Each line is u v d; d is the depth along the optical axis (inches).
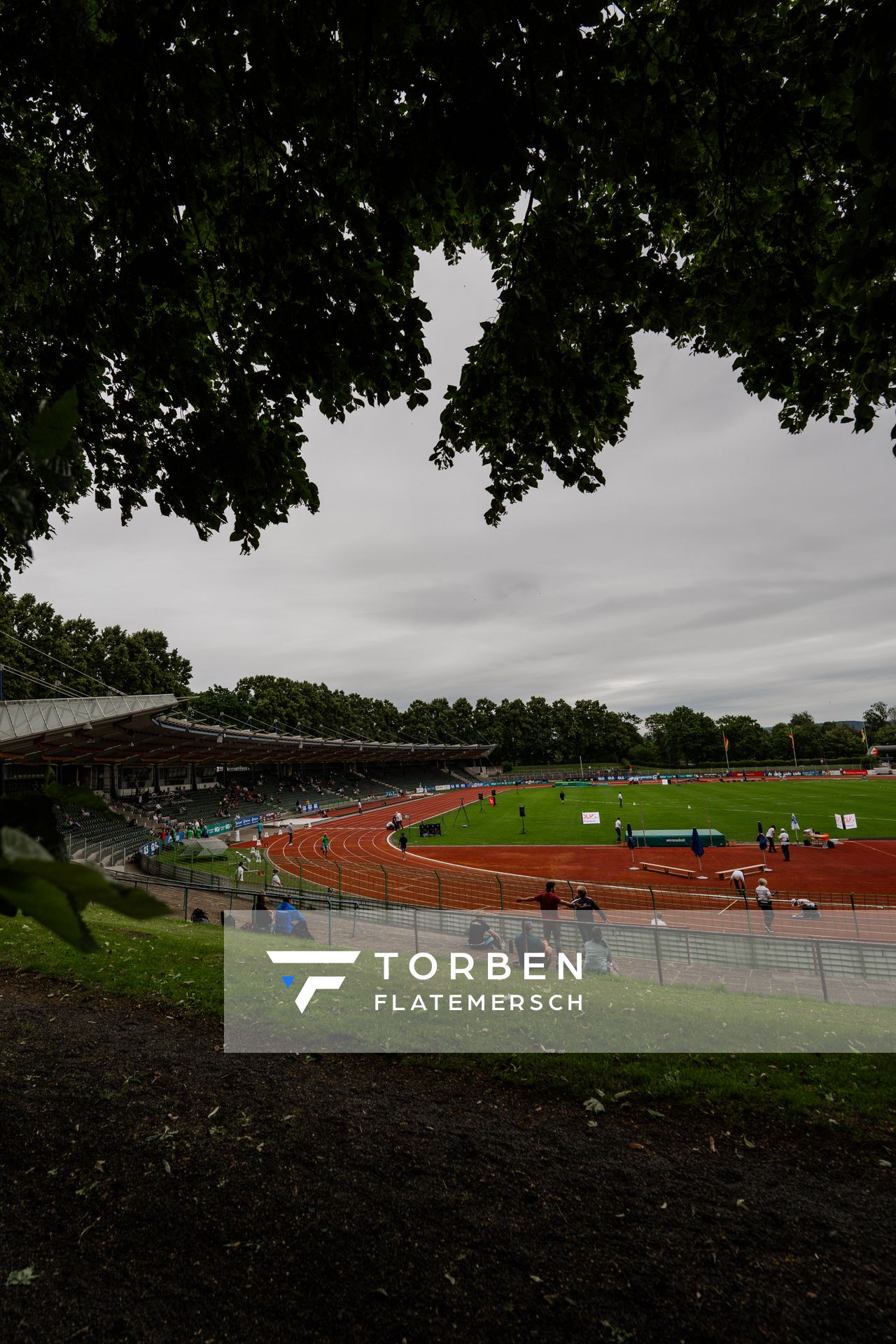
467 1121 240.8
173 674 2869.1
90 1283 159.5
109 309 203.8
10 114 209.0
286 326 207.9
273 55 153.0
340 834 2075.5
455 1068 284.0
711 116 191.2
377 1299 158.4
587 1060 290.2
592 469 258.1
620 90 150.2
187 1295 157.9
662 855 1421.0
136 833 1478.8
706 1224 187.8
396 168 172.2
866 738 6220.5
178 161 185.2
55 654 2240.4
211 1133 222.7
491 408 263.6
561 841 1686.8
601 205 215.9
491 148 158.2
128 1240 173.5
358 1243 175.5
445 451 275.0
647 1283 165.0
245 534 247.4
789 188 197.0
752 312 204.8
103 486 252.1
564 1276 166.7
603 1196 199.5
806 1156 223.3
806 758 5807.1
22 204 226.4
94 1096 241.4
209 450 226.5
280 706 3971.5
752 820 1900.8
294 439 250.5
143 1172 199.6
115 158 182.7
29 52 167.5
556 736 6318.9
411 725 6240.2
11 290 232.5
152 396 224.1
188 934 564.7
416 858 1499.8
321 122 167.8
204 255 224.8
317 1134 225.6
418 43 150.3
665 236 233.1
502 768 5910.4
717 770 5246.1
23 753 1188.5
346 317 204.7
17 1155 203.5
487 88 150.9
